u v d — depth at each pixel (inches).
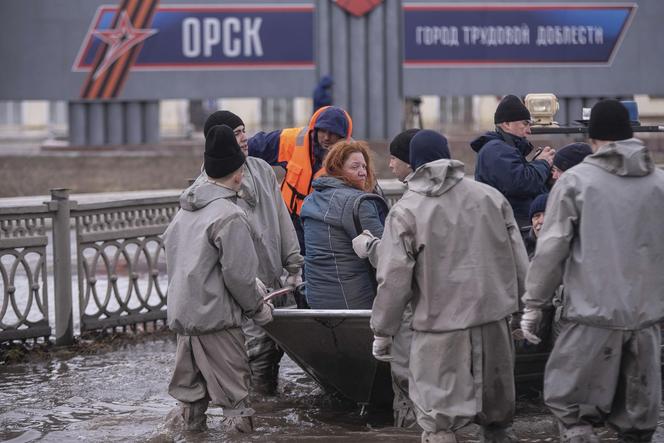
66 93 1860.2
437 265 407.8
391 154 505.0
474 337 409.1
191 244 467.2
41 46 1846.7
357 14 1847.9
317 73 1861.5
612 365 404.2
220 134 470.3
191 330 465.4
